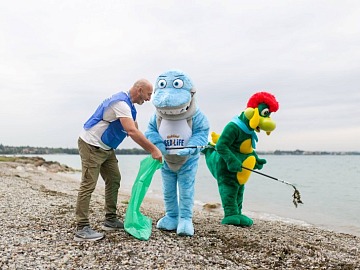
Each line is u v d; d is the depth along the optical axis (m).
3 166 29.86
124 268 4.19
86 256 4.47
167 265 4.36
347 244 6.75
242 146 6.89
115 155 5.46
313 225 10.45
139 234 5.24
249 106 6.88
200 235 5.96
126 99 5.07
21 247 4.66
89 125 5.04
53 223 5.93
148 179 5.60
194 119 5.93
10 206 7.52
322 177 33.59
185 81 5.74
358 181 28.50
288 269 4.62
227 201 7.16
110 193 5.55
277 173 40.06
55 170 35.56
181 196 5.96
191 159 5.93
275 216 12.03
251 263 4.76
